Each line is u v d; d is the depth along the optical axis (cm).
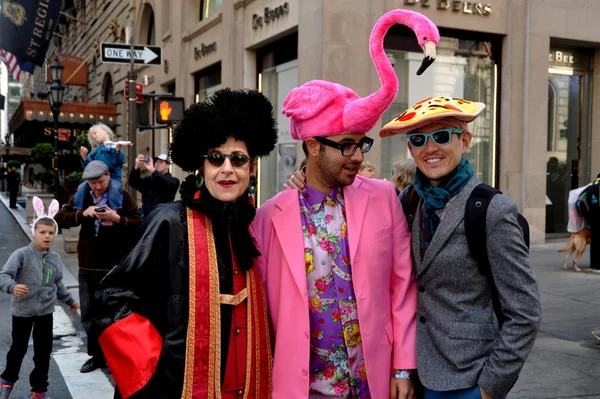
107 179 511
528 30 1130
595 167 1269
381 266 237
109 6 2536
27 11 1859
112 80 2508
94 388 468
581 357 500
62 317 715
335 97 229
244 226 221
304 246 235
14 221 1977
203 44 1558
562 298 710
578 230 892
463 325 219
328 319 231
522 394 421
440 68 1081
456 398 220
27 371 517
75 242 1173
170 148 223
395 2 1009
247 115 214
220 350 206
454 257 220
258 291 223
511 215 214
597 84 1260
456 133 225
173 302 206
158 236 210
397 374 236
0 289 432
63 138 2122
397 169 485
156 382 203
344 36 974
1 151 3800
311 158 241
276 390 223
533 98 1141
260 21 1214
